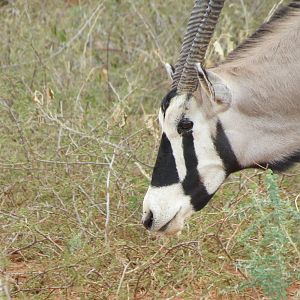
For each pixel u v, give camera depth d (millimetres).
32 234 14062
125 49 20688
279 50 12664
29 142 16188
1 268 13344
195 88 12344
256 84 12531
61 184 15266
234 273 13320
